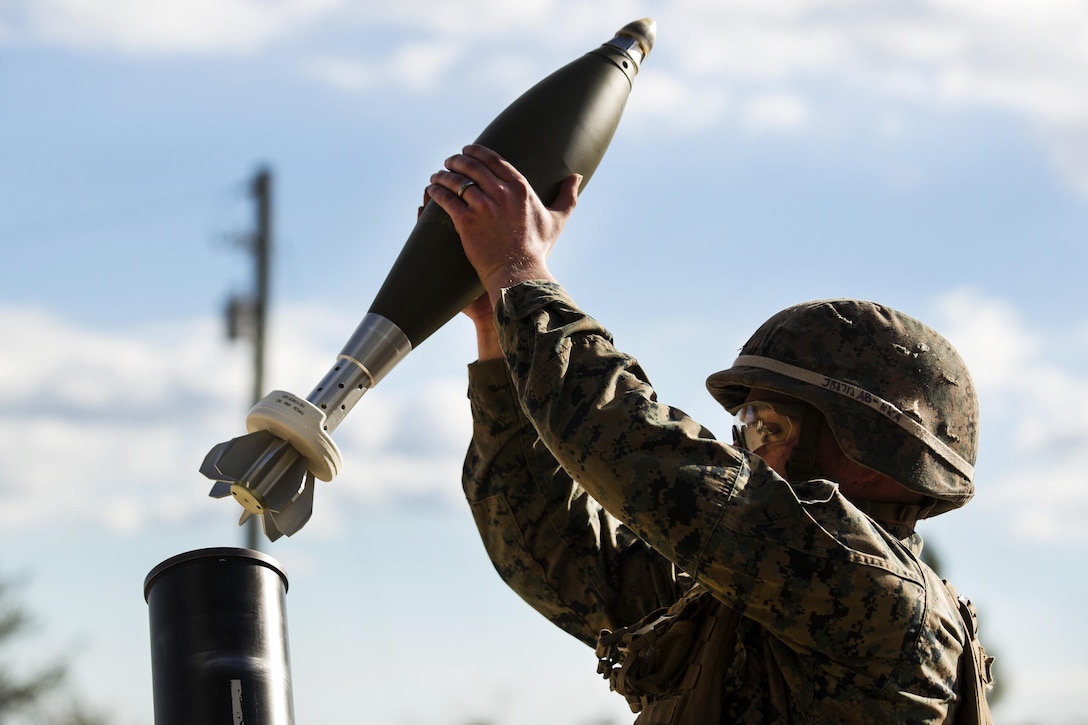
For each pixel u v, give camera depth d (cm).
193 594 327
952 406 337
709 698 311
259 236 2181
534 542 391
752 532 298
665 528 301
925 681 305
